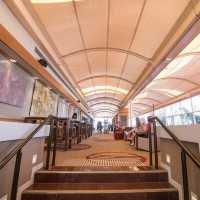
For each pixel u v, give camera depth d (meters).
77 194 2.20
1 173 1.75
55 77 6.56
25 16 3.52
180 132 2.28
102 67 8.36
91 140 9.47
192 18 3.55
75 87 10.55
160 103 15.64
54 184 2.48
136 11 4.18
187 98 11.34
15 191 1.72
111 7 4.05
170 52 4.98
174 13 3.98
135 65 7.43
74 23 4.54
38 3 3.66
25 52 3.49
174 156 2.48
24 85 4.16
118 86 12.02
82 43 5.68
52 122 2.93
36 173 2.56
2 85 3.16
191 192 2.04
